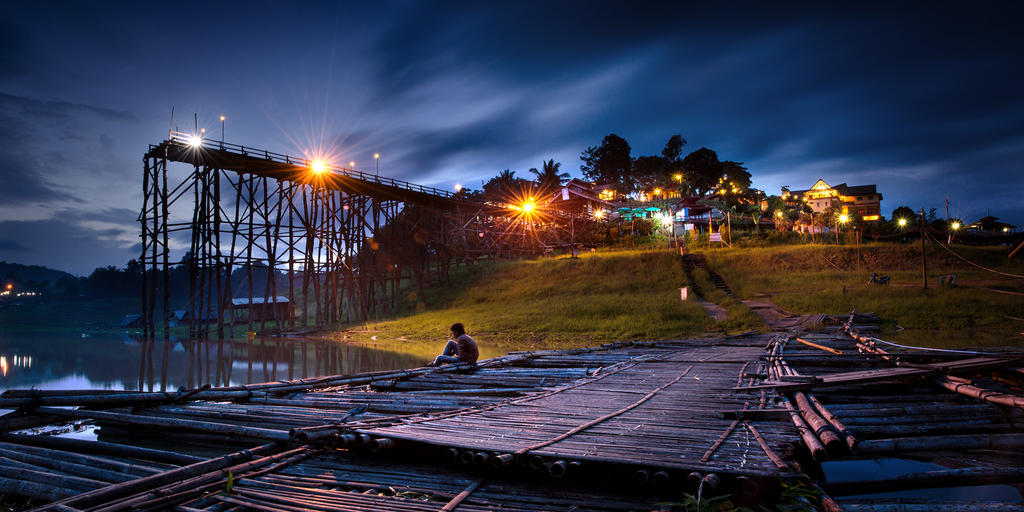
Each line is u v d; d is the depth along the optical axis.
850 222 59.00
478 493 4.36
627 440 5.25
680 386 9.18
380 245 44.31
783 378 9.30
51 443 6.28
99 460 5.08
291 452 5.46
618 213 69.44
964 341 18.50
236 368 17.69
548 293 39.00
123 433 7.68
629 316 28.06
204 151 30.72
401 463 5.20
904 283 34.28
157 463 5.57
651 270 41.53
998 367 8.34
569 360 13.77
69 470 4.98
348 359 20.09
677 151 95.31
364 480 4.68
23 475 4.76
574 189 66.62
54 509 3.86
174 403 8.36
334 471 4.96
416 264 44.56
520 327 28.33
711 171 90.88
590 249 57.62
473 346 12.77
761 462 4.40
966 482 4.98
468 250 51.59
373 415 7.50
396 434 5.31
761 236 54.78
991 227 67.50
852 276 37.59
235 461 5.11
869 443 5.26
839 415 6.66
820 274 38.53
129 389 13.43
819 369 11.23
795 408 6.80
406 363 18.80
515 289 41.59
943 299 26.86
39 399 7.22
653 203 70.69
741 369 11.16
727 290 36.78
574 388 9.05
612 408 7.15
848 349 14.61
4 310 83.00
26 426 7.03
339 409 8.15
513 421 6.23
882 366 11.20
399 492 4.40
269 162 33.69
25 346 26.50
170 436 7.39
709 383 9.47
